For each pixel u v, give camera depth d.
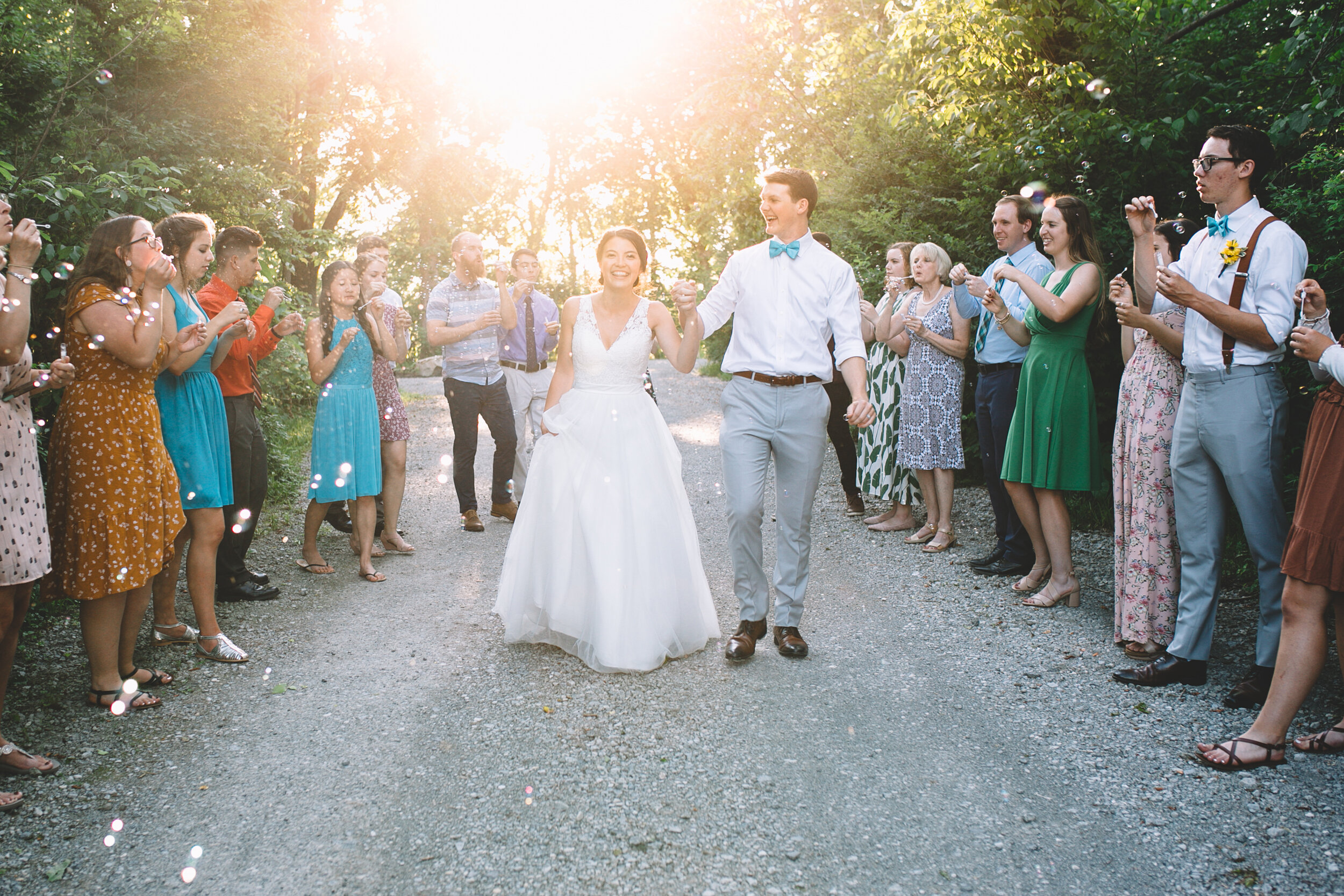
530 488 3.63
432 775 2.57
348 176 18.72
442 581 4.54
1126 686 3.14
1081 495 5.74
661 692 3.14
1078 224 3.98
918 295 5.47
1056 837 2.24
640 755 2.68
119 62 6.46
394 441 4.99
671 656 3.46
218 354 3.61
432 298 5.61
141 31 6.43
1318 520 2.46
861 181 8.16
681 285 3.39
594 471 3.44
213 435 3.57
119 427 2.89
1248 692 2.94
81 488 2.85
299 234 8.55
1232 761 2.53
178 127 6.75
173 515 3.13
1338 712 2.88
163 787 2.51
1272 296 2.88
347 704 3.06
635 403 3.53
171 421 3.35
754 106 12.80
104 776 2.56
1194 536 3.12
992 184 6.28
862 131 8.38
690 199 20.61
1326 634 2.50
